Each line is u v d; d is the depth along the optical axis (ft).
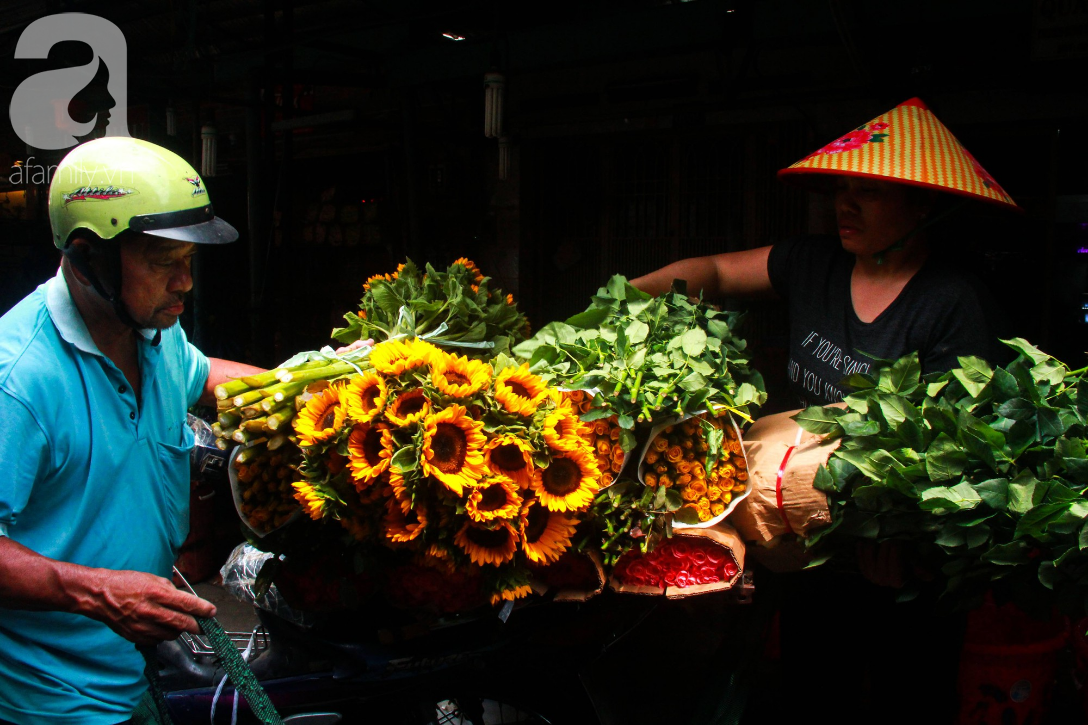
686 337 6.07
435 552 4.93
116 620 4.42
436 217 19.30
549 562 5.34
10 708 4.93
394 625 6.04
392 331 6.74
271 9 15.70
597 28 13.44
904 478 5.37
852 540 6.08
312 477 5.04
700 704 7.11
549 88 18.29
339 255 22.52
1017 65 12.55
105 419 4.99
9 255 27.89
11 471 4.54
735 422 6.15
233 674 4.74
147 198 4.58
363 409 4.94
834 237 7.46
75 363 4.87
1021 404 5.42
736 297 8.24
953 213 6.53
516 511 4.92
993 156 14.49
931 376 6.15
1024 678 7.22
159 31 20.24
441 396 4.95
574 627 6.64
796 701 7.40
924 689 6.78
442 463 4.85
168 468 5.50
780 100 13.03
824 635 7.16
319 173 23.50
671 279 8.16
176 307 4.94
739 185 16.96
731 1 12.19
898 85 12.16
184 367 5.89
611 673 7.84
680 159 17.49
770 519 6.02
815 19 11.70
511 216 19.15
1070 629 8.09
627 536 5.68
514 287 19.30
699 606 7.70
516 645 6.26
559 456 5.17
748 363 6.95
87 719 5.10
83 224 4.55
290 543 5.53
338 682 6.06
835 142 6.90
